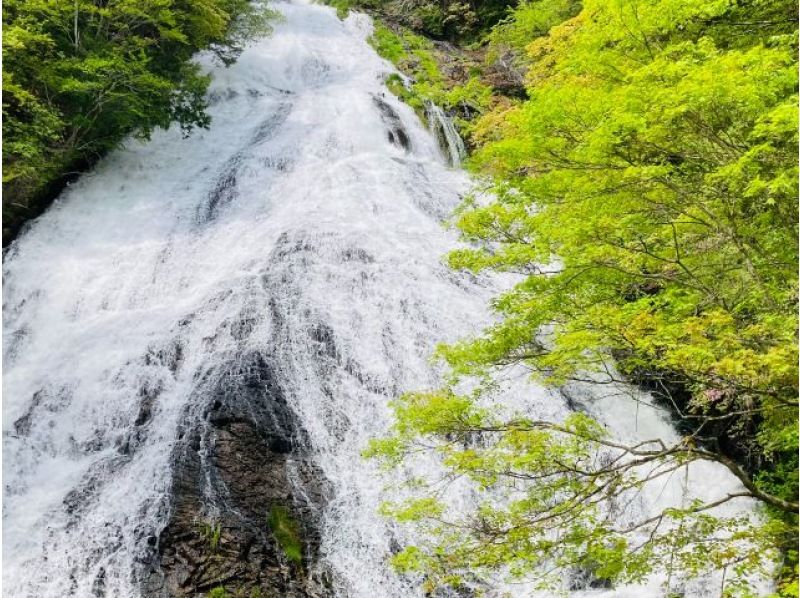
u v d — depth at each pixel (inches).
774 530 206.5
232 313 420.8
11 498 333.1
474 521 232.5
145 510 313.0
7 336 437.1
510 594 294.8
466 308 458.0
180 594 283.7
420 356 415.5
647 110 230.2
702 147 250.8
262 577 294.2
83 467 346.0
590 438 212.1
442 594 298.4
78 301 463.8
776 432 290.5
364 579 303.3
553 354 233.0
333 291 451.5
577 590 297.7
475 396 259.9
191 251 509.4
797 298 245.6
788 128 186.5
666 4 261.9
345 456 353.1
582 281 245.1
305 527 318.7
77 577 294.4
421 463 346.0
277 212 553.0
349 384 390.6
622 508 336.8
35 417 375.6
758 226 267.7
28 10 543.5
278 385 376.2
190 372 386.0
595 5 291.4
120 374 393.1
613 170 248.8
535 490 222.4
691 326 193.6
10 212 524.4
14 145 494.6
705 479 357.1
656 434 395.2
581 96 252.1
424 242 528.4
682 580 287.9
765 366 192.9
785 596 200.7
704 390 304.0
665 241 266.4
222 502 317.4
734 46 333.4
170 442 343.9
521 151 263.4
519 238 266.5
